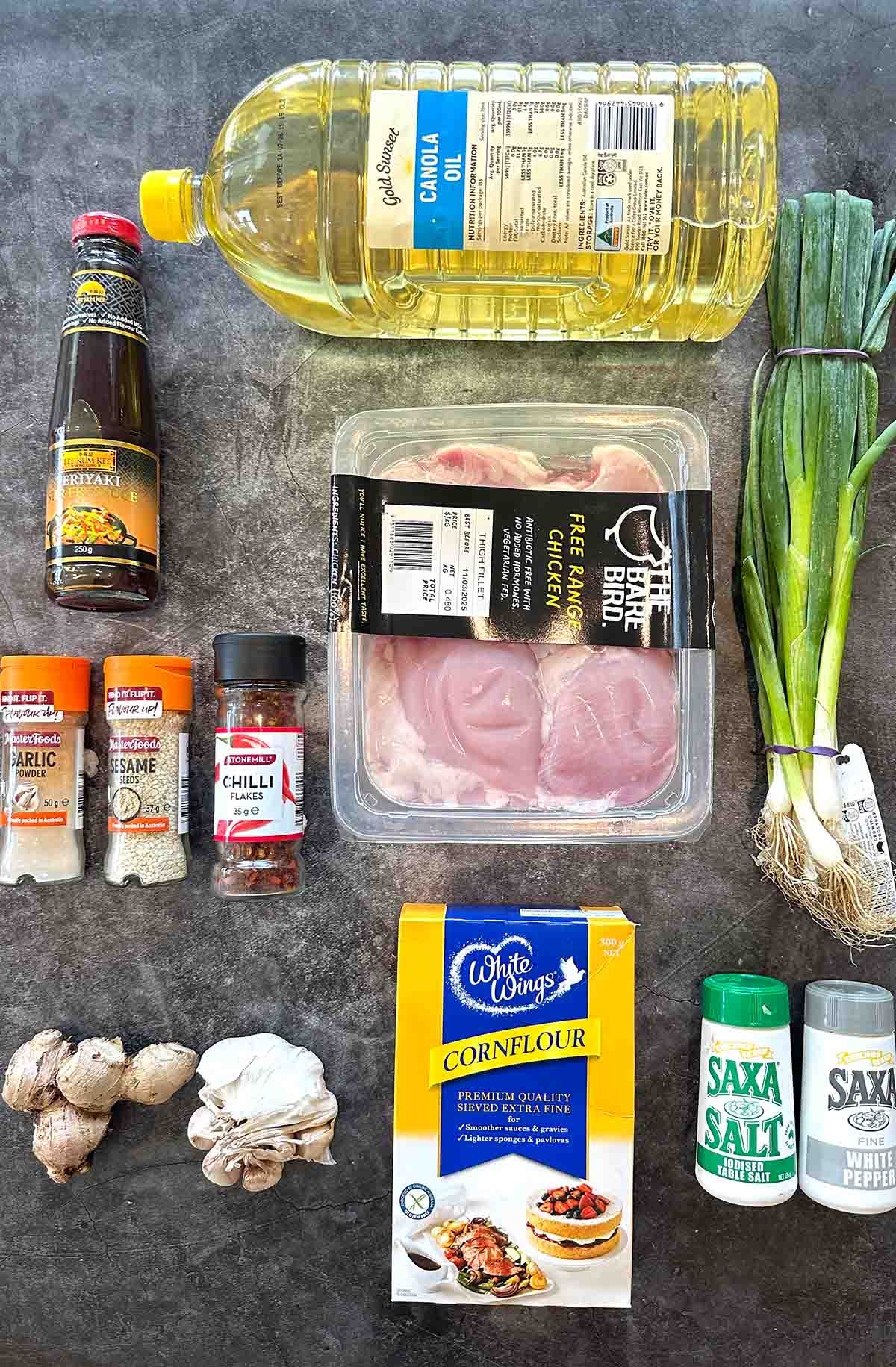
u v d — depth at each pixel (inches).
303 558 36.9
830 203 34.4
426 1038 32.7
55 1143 34.1
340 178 31.6
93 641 36.9
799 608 34.3
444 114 30.3
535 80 33.2
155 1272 35.7
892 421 36.9
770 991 32.7
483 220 30.5
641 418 35.5
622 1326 35.0
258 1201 35.8
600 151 30.4
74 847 35.0
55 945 36.3
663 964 35.9
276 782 33.0
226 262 37.1
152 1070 34.2
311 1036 35.9
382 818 34.7
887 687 36.5
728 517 36.7
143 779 33.9
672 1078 35.6
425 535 33.7
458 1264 32.4
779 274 34.9
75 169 37.1
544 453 35.5
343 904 36.1
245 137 31.9
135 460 33.8
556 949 32.8
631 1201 32.5
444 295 34.0
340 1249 35.5
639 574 34.1
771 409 35.1
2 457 37.0
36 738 34.4
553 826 34.6
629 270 32.6
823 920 34.4
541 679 34.6
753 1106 32.2
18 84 37.1
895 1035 33.7
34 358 37.1
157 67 37.1
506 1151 32.6
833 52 37.0
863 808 35.6
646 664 34.2
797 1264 35.2
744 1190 31.9
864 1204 31.7
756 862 35.6
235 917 36.3
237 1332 35.4
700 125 32.1
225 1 37.0
